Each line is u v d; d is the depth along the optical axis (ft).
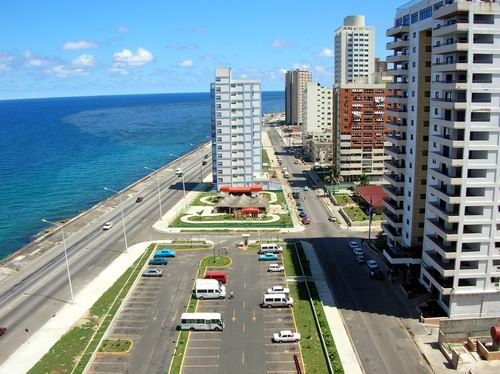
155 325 346.95
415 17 396.78
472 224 332.39
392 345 317.01
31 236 592.19
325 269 442.91
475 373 287.28
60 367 296.51
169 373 289.94
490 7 309.22
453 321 316.81
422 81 393.09
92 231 572.10
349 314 357.82
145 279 428.56
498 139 322.34
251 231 556.92
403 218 433.48
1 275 450.30
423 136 399.65
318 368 291.99
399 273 421.59
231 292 396.16
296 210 642.22
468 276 338.13
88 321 352.69
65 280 431.43
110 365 298.76
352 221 573.74
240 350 313.53
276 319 352.69
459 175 331.77
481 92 316.60
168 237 542.16
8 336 338.13
